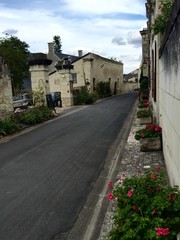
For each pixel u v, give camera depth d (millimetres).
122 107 20312
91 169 6676
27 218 4465
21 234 4031
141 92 21094
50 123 14031
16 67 35781
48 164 7152
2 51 35094
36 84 16766
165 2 6211
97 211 4598
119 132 10883
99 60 33969
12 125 11578
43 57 16531
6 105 12180
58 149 8625
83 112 18203
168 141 5094
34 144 9453
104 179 6012
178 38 3021
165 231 2879
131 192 3531
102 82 34062
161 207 3211
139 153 7395
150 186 3711
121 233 3141
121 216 3318
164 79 5695
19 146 9266
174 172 4094
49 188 5609
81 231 4059
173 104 4055
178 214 3221
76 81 30922
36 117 13938
